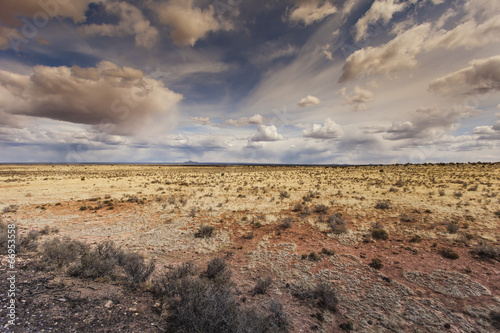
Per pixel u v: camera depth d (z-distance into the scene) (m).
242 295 6.50
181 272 6.97
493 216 12.26
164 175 55.75
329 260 8.77
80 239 11.21
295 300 6.37
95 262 6.73
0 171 64.44
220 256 9.41
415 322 5.46
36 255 7.86
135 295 5.73
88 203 20.23
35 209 17.77
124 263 7.38
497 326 5.12
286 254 9.41
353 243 10.18
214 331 4.20
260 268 8.34
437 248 9.11
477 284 6.64
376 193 21.69
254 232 12.20
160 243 10.85
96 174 56.19
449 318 5.51
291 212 15.97
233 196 23.02
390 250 9.27
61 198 22.44
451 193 19.64
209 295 4.93
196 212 16.69
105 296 5.41
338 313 5.86
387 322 5.46
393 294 6.54
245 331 4.15
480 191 20.09
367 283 7.18
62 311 4.48
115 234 12.23
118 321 4.46
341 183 31.20
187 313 4.50
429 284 6.89
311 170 66.81
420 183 27.97
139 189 29.41
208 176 52.34
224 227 13.15
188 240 11.22
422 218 12.81
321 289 6.39
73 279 6.12
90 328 4.07
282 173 56.94
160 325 4.52
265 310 5.73
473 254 8.36
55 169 81.19
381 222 12.66
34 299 4.74
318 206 16.02
